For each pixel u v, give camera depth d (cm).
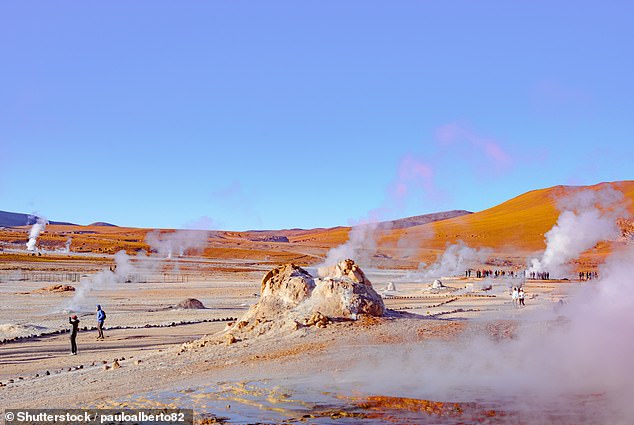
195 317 3875
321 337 2125
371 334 2144
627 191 12231
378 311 2477
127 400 1405
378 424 1135
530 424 1127
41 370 2116
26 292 5903
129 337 2945
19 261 10569
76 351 2530
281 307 2491
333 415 1203
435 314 3600
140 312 4247
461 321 2427
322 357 1839
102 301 5169
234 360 1891
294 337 2158
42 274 8456
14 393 1652
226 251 16412
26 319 3812
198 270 10538
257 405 1292
